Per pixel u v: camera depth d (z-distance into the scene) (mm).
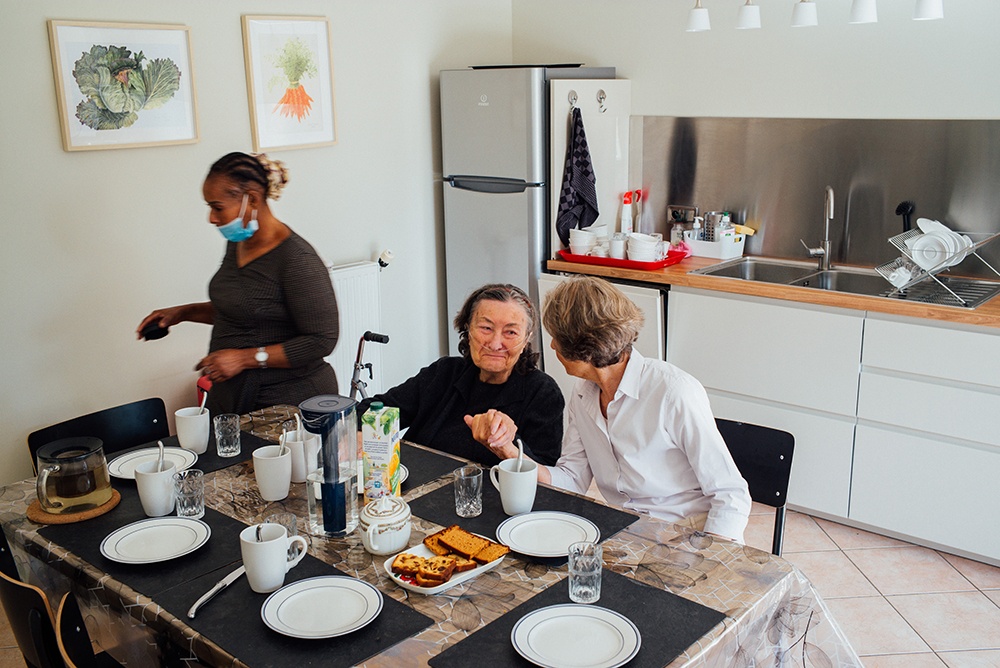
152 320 3258
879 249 3664
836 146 3674
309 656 1334
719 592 1504
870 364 3154
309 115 3676
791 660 1619
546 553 1648
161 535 1756
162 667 1542
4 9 2729
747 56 3820
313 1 3621
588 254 3979
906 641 2609
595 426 2104
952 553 3150
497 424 1975
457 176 4180
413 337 4410
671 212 4262
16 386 2961
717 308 3506
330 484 1726
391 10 3955
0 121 2773
